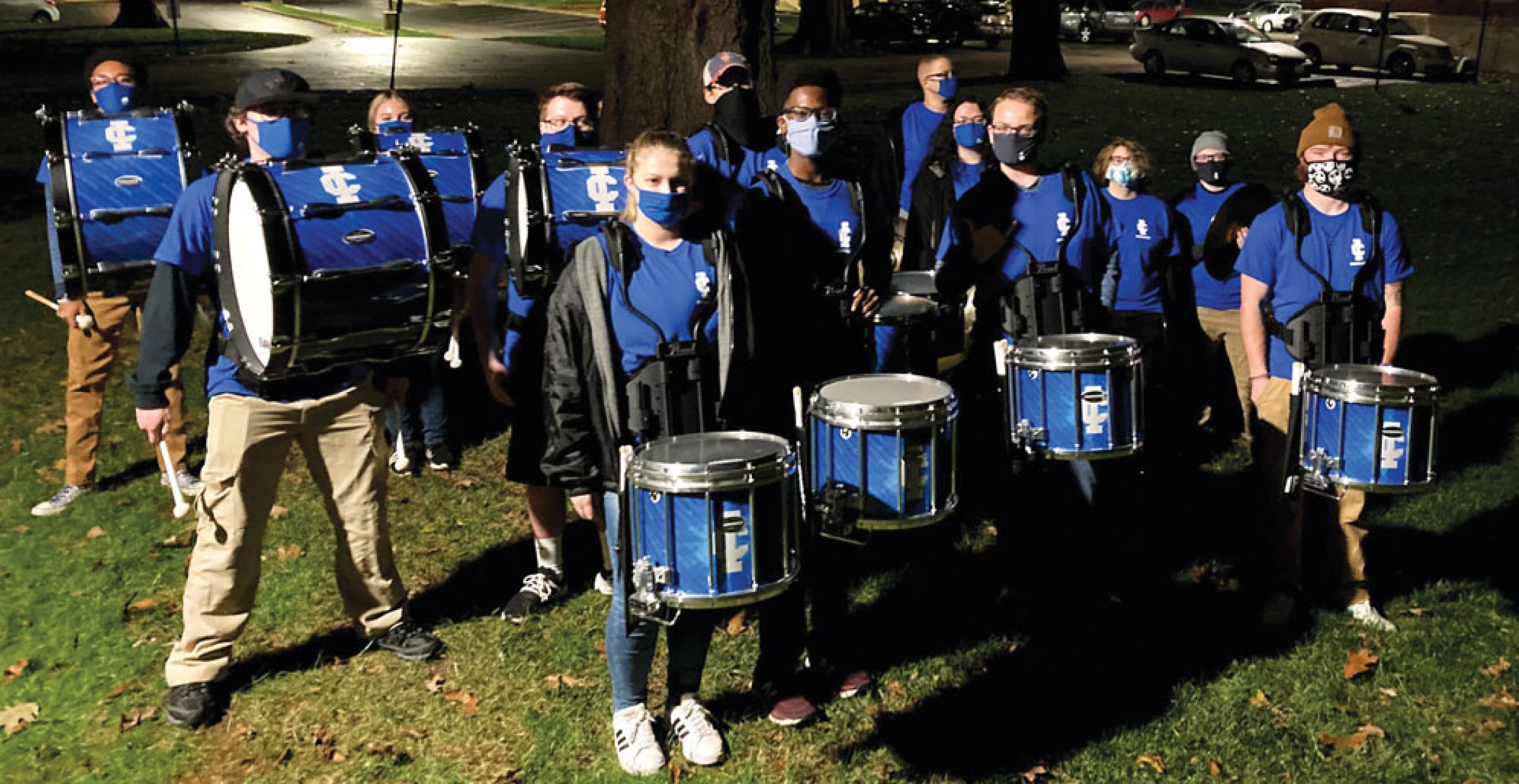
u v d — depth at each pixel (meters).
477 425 7.41
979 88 25.33
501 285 5.82
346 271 3.93
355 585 4.86
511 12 48.59
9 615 5.26
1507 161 17.48
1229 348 7.00
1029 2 26.80
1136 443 4.48
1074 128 20.48
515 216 4.91
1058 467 5.11
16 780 4.25
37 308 9.84
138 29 37.19
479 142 6.27
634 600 3.56
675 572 3.47
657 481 3.40
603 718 4.57
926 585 5.47
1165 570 5.66
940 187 5.75
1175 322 6.81
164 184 5.23
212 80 25.16
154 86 23.83
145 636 5.11
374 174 4.11
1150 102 23.83
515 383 5.03
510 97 23.02
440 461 6.77
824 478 3.81
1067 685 4.78
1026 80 26.58
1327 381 4.38
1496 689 4.78
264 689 4.73
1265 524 5.15
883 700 4.69
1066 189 4.95
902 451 3.69
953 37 35.09
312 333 3.94
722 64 5.25
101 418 6.70
